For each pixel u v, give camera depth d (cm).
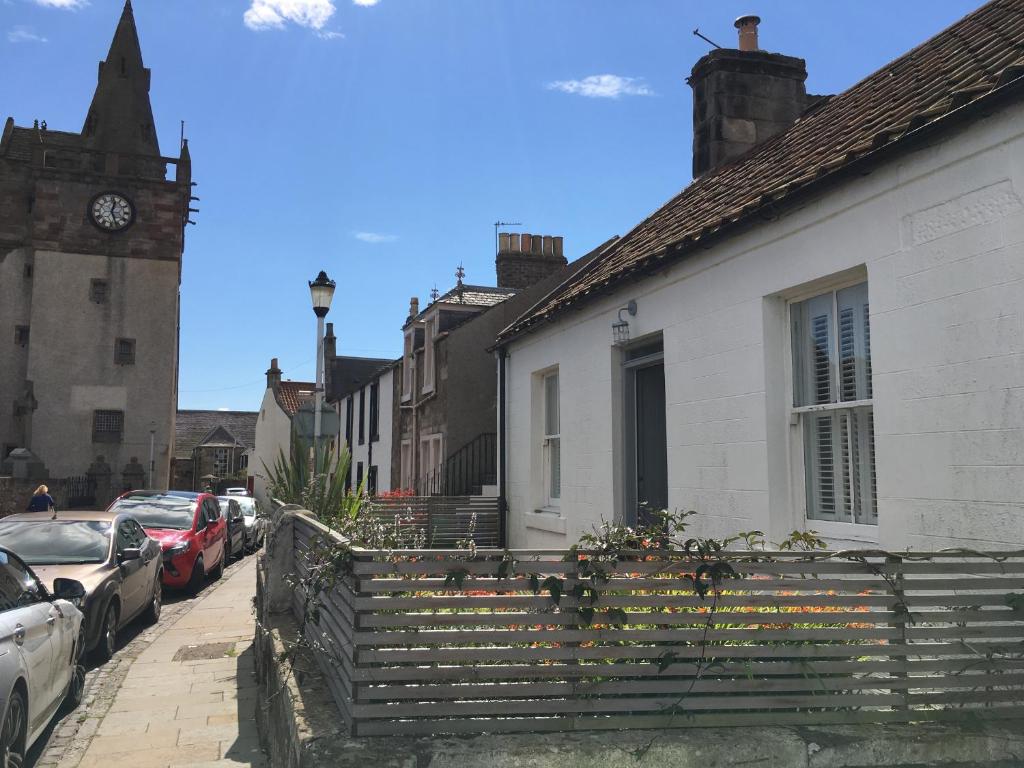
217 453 6450
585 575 326
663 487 784
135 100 3869
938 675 334
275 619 626
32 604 532
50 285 3466
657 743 303
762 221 580
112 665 791
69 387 3428
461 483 1689
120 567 866
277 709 441
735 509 609
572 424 915
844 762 310
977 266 412
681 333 691
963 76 523
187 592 1298
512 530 1115
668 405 707
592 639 322
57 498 2930
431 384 1864
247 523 2184
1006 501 392
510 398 1145
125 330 3522
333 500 797
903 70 689
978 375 409
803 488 568
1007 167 398
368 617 312
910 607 352
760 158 828
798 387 577
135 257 3581
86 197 3553
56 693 551
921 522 440
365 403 2786
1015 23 560
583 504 881
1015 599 343
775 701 323
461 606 319
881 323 474
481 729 311
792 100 1006
